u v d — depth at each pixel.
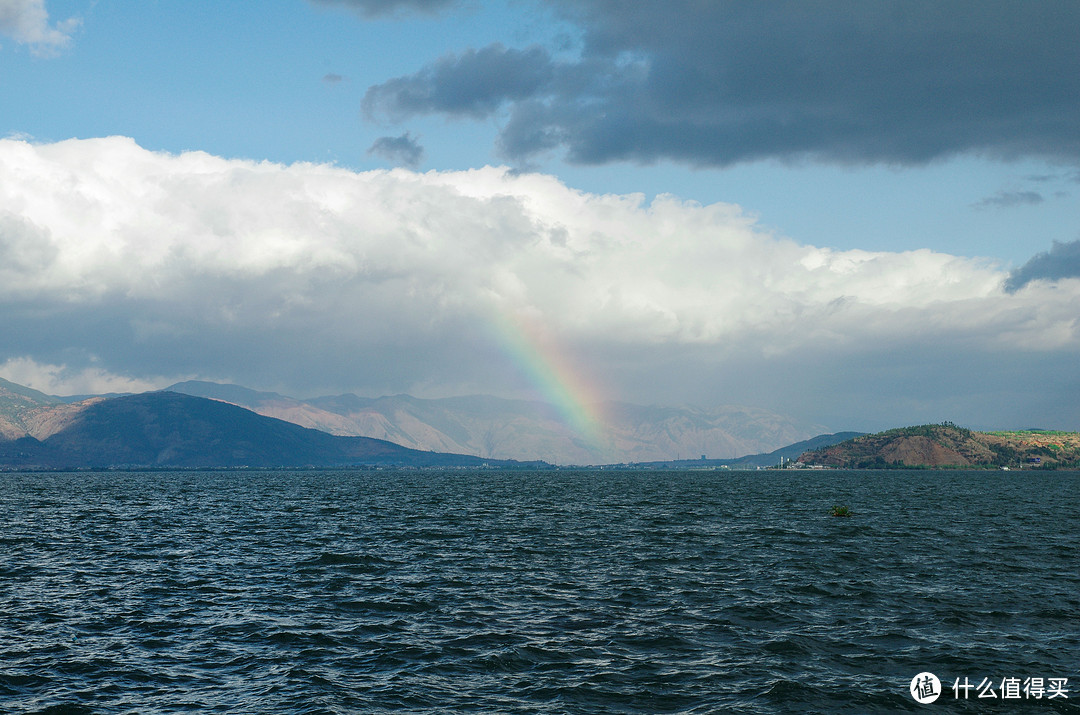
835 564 57.06
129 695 28.27
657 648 34.22
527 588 47.66
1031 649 33.81
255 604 43.00
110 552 64.75
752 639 35.50
